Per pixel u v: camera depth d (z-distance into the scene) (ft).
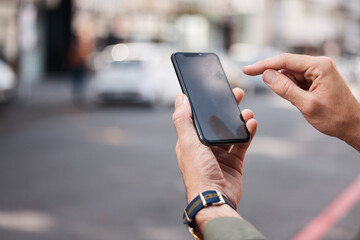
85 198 15.87
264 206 15.56
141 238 12.52
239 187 3.12
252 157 23.53
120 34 89.04
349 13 163.53
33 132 29.25
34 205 15.02
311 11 138.82
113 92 42.42
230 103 3.54
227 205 2.60
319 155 24.85
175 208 15.12
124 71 42.34
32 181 17.84
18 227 13.05
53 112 38.29
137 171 19.90
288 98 3.07
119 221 13.75
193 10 100.22
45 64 71.41
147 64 42.88
